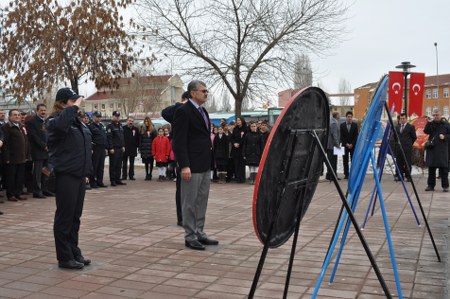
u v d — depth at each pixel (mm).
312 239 6324
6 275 4879
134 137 15219
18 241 6391
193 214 5973
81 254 5477
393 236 6441
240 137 13891
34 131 10641
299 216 3299
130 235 6723
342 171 16766
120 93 47375
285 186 2934
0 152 9992
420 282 4480
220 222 7664
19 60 16094
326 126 3432
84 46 15328
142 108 52250
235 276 4785
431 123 11266
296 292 4281
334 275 4449
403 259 5297
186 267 5129
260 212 2748
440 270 4863
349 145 14070
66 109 4875
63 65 15555
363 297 4117
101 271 5008
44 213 8648
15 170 10344
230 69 15773
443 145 11086
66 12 15336
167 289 4418
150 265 5215
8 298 4203
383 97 3895
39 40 15781
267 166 2713
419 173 15633
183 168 5836
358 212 8391
